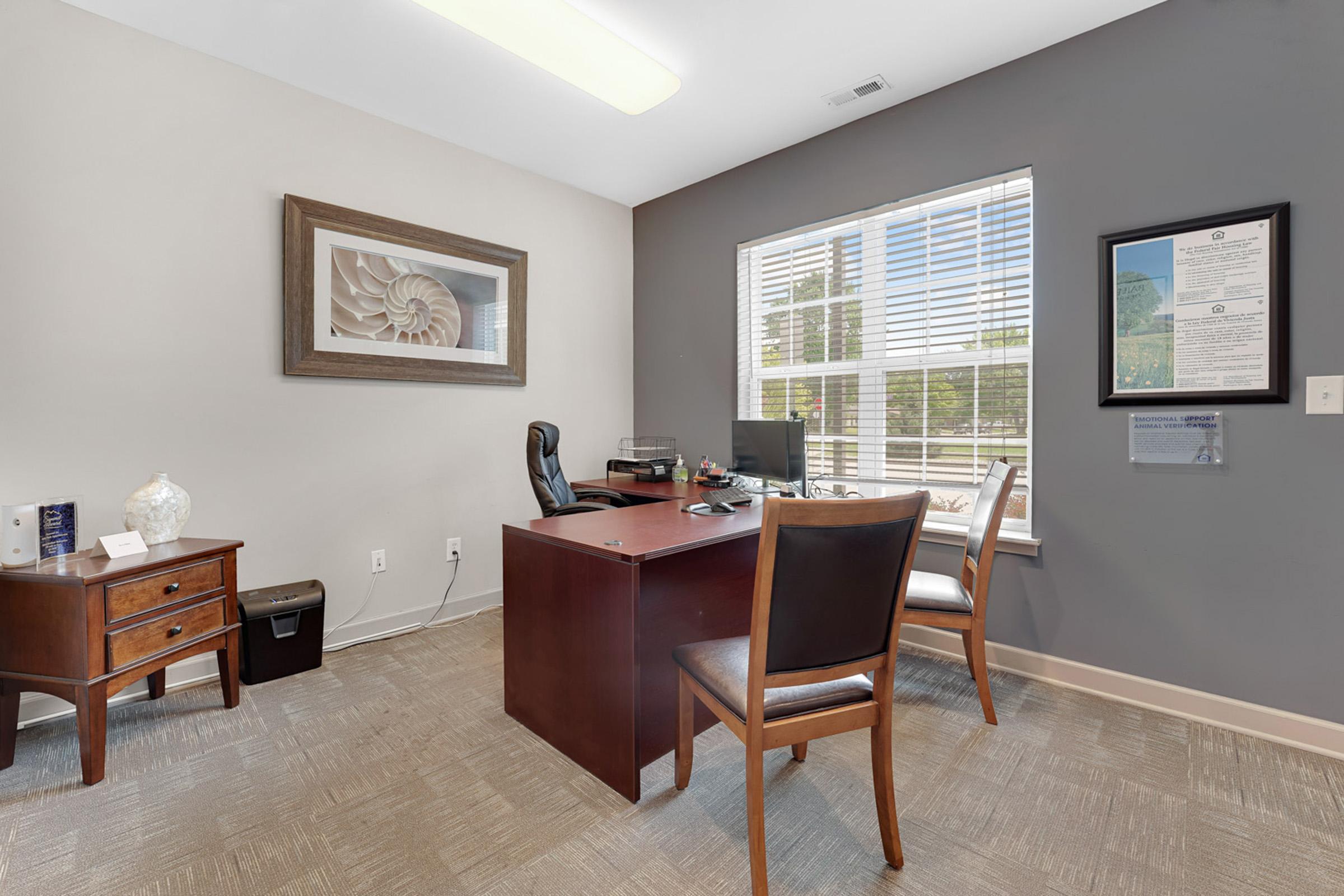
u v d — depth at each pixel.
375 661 2.58
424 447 3.04
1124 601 2.18
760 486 3.15
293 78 2.50
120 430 2.18
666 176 3.55
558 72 2.38
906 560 1.35
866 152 2.84
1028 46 2.29
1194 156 1.99
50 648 1.71
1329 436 1.80
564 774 1.76
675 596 1.89
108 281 2.14
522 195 3.42
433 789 1.68
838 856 1.42
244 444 2.47
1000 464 2.20
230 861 1.40
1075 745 1.89
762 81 2.52
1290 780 1.69
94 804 1.60
